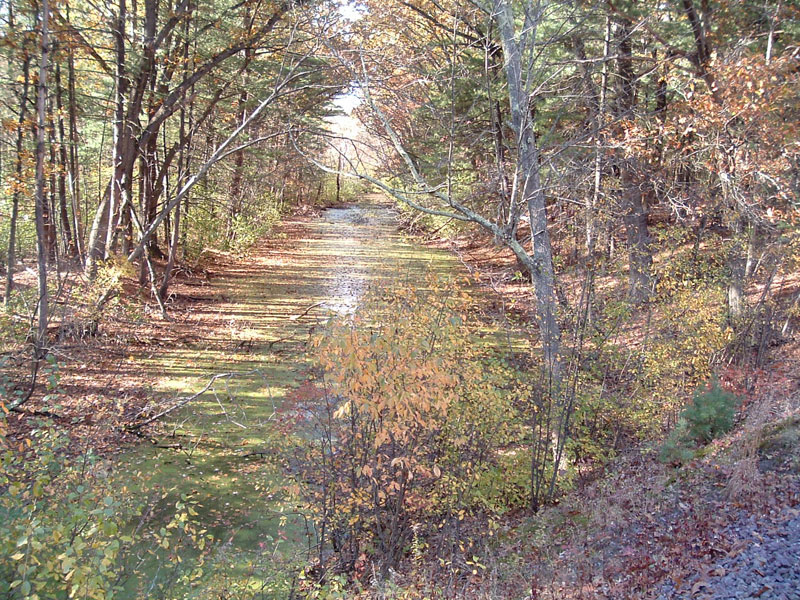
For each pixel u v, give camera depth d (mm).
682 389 11703
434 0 15547
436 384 8273
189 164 25953
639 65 16281
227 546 9383
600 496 9805
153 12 18688
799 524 6934
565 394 11141
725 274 13094
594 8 12172
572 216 13281
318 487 10148
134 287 22516
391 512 9578
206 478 11312
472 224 30641
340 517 9289
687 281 12047
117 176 19016
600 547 8164
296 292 25719
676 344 11859
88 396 13875
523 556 8672
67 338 16719
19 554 5406
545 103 16078
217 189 29781
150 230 19625
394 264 31109
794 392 10812
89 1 18109
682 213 14352
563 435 11000
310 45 20125
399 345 8188
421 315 9320
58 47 14961
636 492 9312
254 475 11406
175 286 25375
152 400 14281
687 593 6285
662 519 8305
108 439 12172
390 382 7910
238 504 10562
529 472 11164
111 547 5633
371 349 7910
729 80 11969
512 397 10680
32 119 15164
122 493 8477
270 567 8969
